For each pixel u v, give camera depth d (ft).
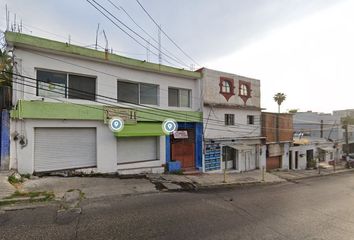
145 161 49.85
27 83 36.50
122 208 27.37
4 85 35.76
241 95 68.90
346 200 39.68
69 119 40.01
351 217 29.12
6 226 21.08
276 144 82.02
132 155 48.37
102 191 33.53
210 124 60.49
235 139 66.64
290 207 32.60
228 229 22.91
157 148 52.06
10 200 27.09
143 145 50.06
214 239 20.40
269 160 80.33
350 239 21.94
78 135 41.63
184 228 22.50
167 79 53.98
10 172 33.91
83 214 24.76
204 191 40.73
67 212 25.07
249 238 20.98
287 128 85.97
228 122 65.82
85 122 41.83
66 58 40.06
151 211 26.91
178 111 54.70
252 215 27.81
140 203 29.84
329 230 24.09
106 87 44.47
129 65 46.85
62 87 40.09
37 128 37.65
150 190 36.76
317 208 32.94
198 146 58.59
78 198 29.89
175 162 53.16
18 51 35.86
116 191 34.22
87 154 42.50
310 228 24.41
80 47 40.47
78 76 41.86
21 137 35.81
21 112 35.32
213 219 25.53
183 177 49.42
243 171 69.05
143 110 48.80
